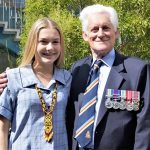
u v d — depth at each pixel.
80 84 3.39
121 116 3.19
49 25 3.27
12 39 11.01
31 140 3.16
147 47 7.00
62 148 3.23
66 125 3.40
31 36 3.27
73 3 7.28
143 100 3.21
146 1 6.74
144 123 3.15
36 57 3.29
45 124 3.17
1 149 3.21
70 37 6.80
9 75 3.23
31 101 3.17
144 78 3.24
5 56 11.06
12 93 3.20
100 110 3.22
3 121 3.22
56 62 3.39
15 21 10.94
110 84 3.26
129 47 7.00
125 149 3.19
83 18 3.38
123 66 3.30
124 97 3.21
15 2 10.91
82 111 3.29
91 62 3.46
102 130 3.20
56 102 3.23
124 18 6.68
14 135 3.20
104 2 6.88
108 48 3.32
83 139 3.25
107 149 3.18
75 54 6.86
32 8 7.55
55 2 7.43
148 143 3.13
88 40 3.38
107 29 3.30
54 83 3.28
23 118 3.17
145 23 6.70
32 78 3.24
